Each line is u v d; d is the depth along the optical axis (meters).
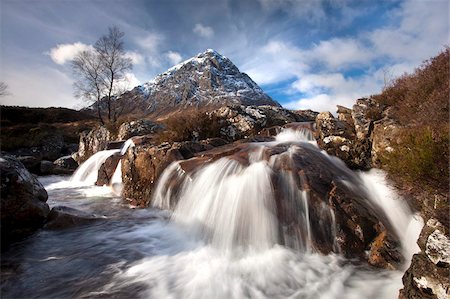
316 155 8.15
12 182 6.20
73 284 4.70
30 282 4.72
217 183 7.46
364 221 5.93
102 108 35.31
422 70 7.62
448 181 4.05
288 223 6.20
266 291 4.72
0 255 5.60
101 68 31.97
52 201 9.82
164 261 5.57
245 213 6.55
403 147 4.71
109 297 4.37
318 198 6.19
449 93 5.74
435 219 3.96
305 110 20.67
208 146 10.51
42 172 17.58
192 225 7.18
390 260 5.25
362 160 8.10
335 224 5.90
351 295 4.61
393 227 6.07
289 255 5.71
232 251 6.07
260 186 6.71
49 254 5.71
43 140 26.91
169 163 9.06
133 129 18.67
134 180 10.09
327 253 5.66
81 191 11.71
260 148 8.40
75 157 23.09
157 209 8.67
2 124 34.38
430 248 3.63
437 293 3.37
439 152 4.05
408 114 7.35
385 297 4.51
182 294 4.55
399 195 5.87
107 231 6.90
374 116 8.62
